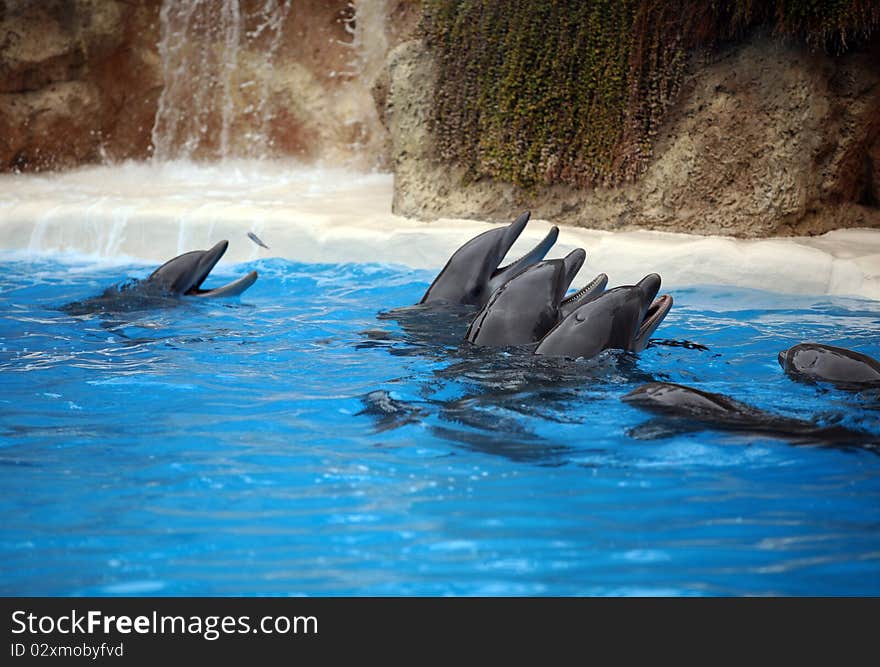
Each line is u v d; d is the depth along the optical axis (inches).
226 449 199.8
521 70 460.1
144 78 682.8
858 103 434.3
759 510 162.7
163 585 139.2
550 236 326.0
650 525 157.2
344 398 236.7
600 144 450.0
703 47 438.0
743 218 432.5
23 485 179.5
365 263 446.6
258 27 687.1
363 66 668.7
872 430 199.5
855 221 451.5
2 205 512.7
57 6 651.5
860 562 143.1
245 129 690.8
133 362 277.6
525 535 153.3
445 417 214.7
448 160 482.3
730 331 316.5
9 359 281.4
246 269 442.9
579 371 239.3
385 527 157.3
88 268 453.4
